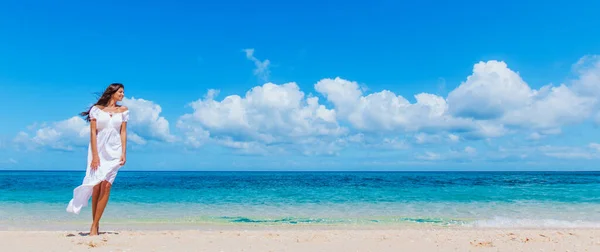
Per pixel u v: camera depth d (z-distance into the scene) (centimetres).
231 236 710
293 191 2217
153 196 1881
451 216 1238
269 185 2862
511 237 721
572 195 1895
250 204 1573
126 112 624
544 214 1273
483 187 2512
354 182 3447
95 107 598
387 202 1634
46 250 532
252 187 2602
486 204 1549
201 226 1037
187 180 3881
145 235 688
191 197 1850
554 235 761
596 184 2905
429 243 638
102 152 605
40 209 1343
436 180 3919
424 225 1063
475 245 621
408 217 1217
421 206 1497
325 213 1313
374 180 3966
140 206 1483
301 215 1267
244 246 597
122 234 690
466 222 1112
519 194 1959
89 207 1370
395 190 2259
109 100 611
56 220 1102
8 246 558
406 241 659
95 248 547
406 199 1745
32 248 544
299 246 602
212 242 631
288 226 1044
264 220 1159
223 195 1948
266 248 582
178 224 1070
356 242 645
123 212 1314
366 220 1159
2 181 3419
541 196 1852
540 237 724
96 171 599
